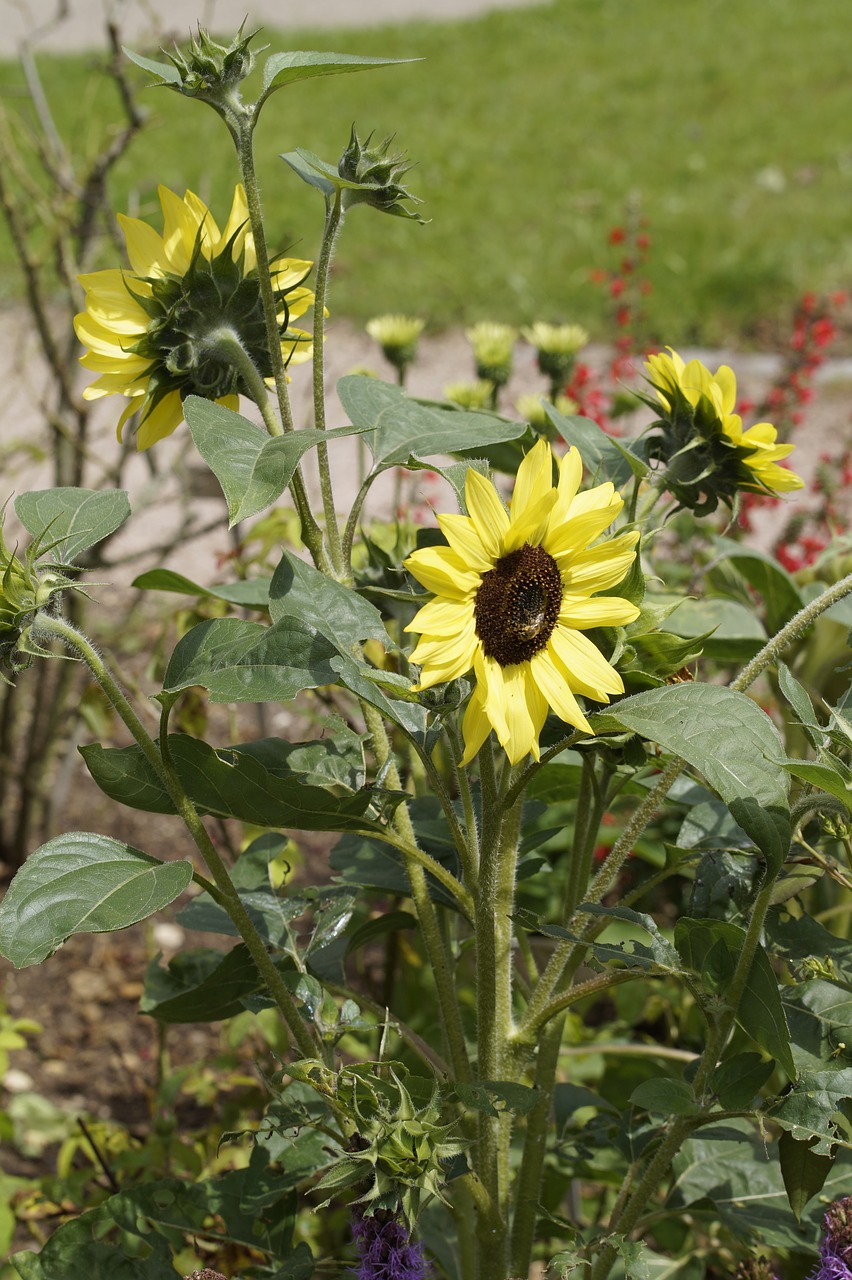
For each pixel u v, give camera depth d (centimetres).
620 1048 136
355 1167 97
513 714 97
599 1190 152
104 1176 151
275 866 141
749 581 148
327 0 958
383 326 167
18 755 256
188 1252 134
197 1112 183
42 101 220
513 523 97
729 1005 103
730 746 95
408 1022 157
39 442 296
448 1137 101
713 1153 118
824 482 209
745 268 446
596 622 98
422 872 111
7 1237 138
